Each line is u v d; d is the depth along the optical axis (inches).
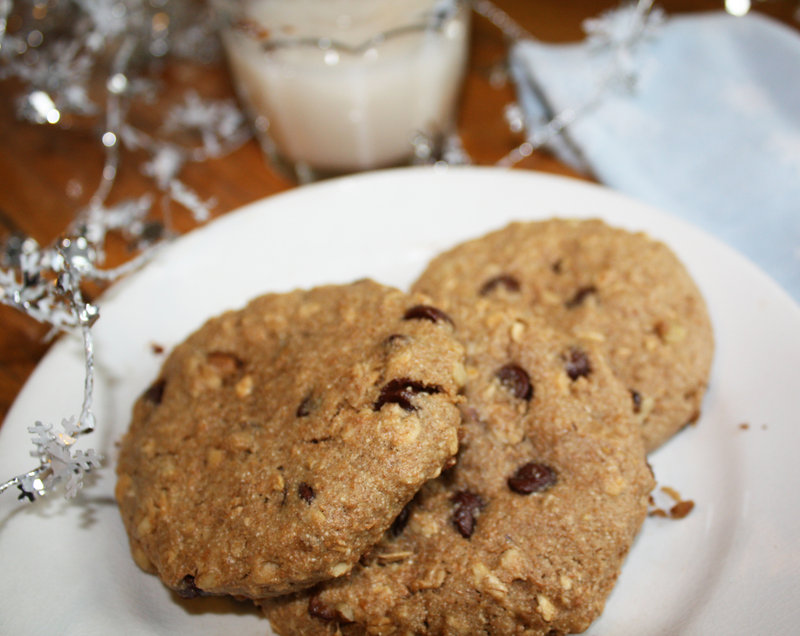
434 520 8.8
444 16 12.3
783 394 9.6
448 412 8.3
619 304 10.0
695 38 13.5
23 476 8.5
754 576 8.6
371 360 8.7
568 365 9.2
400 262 11.6
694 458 9.6
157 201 13.5
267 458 8.6
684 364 9.7
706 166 12.7
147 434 9.5
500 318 9.4
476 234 11.6
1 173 13.9
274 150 13.8
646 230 11.1
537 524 8.6
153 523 8.9
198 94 15.1
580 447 8.8
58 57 13.6
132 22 13.8
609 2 15.4
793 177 12.3
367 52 12.3
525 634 8.4
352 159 13.5
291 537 8.1
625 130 13.1
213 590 8.5
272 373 9.3
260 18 12.1
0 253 12.1
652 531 9.2
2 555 8.9
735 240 12.0
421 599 8.5
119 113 13.9
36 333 11.4
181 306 11.1
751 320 10.2
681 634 8.4
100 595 8.8
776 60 13.0
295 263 11.5
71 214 13.2
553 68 13.6
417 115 13.2
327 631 8.6
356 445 8.2
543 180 11.7
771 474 9.2
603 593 8.5
